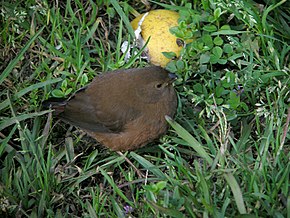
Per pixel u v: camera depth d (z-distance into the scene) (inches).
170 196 227.8
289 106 250.1
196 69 266.7
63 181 240.8
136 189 241.6
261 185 223.0
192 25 269.4
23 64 272.8
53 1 287.7
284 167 226.8
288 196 214.4
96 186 241.3
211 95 254.8
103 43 280.2
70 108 246.2
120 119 240.7
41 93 265.9
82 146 256.8
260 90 262.4
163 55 267.7
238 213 215.0
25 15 278.1
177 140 248.2
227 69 266.5
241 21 283.7
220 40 269.9
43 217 231.5
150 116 240.8
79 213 237.5
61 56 269.0
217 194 227.9
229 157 236.4
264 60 269.0
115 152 252.2
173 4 288.8
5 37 274.1
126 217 227.0
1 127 247.9
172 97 245.3
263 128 254.2
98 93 244.2
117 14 287.9
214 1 274.2
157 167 240.8
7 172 239.8
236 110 256.8
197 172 222.1
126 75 243.8
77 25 280.5
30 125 258.4
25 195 234.4
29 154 246.7
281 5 285.7
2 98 264.2
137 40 272.5
